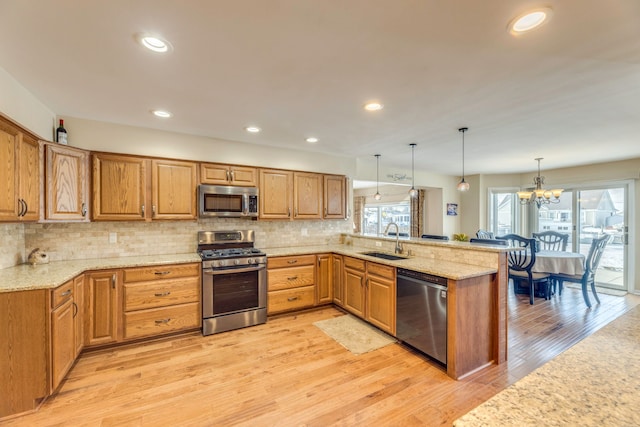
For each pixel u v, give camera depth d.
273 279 3.64
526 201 6.53
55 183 2.52
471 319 2.45
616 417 0.67
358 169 5.34
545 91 2.31
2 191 1.92
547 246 5.90
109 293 2.78
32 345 1.97
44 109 2.64
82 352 2.73
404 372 2.45
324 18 1.47
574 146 4.09
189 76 2.10
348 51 1.77
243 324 3.38
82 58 1.86
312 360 2.64
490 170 6.27
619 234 5.20
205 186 3.44
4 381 1.90
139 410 1.98
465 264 2.82
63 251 2.99
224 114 2.88
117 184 3.03
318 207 4.36
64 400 2.08
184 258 3.19
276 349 2.85
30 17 1.46
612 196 5.31
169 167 3.29
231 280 3.33
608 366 0.89
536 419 0.67
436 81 2.15
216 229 3.82
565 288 5.33
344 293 3.79
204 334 3.16
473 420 0.67
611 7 1.35
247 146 4.00
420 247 3.33
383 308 3.09
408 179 6.21
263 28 1.55
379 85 2.22
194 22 1.50
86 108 2.72
